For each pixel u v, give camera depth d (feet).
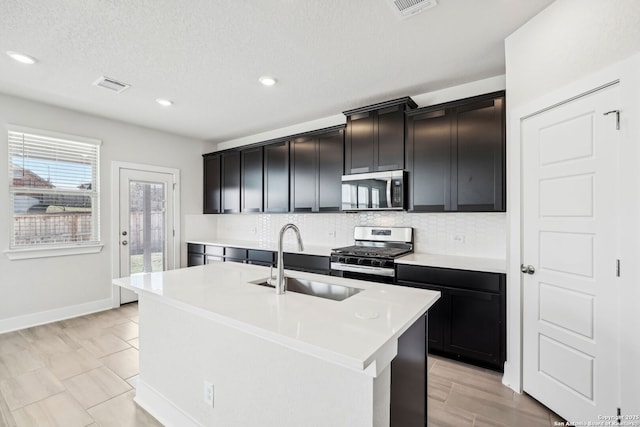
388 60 7.79
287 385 3.95
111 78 8.75
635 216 4.46
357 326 3.63
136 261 13.44
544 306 6.05
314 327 3.60
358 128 10.57
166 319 5.68
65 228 11.39
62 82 9.02
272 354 4.08
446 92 9.53
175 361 5.51
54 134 10.96
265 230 15.28
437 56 7.59
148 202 13.96
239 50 7.28
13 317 10.21
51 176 11.05
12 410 6.07
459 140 8.57
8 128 10.02
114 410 6.09
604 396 4.93
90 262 12.00
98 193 12.23
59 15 5.93
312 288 6.15
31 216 10.63
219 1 5.55
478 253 9.34
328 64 7.98
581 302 5.31
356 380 3.35
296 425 3.88
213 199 15.83
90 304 11.97
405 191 9.55
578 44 5.24
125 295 13.01
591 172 5.09
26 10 5.76
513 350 6.78
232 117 12.40
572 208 5.43
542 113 5.98
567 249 5.55
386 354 3.30
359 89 9.60
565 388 5.62
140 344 6.30
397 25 6.31
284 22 6.20
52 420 5.78
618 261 4.71
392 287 5.53
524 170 6.43
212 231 16.79
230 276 6.45
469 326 7.75
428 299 4.76
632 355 4.53
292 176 12.64
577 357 5.39
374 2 5.61
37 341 9.28
